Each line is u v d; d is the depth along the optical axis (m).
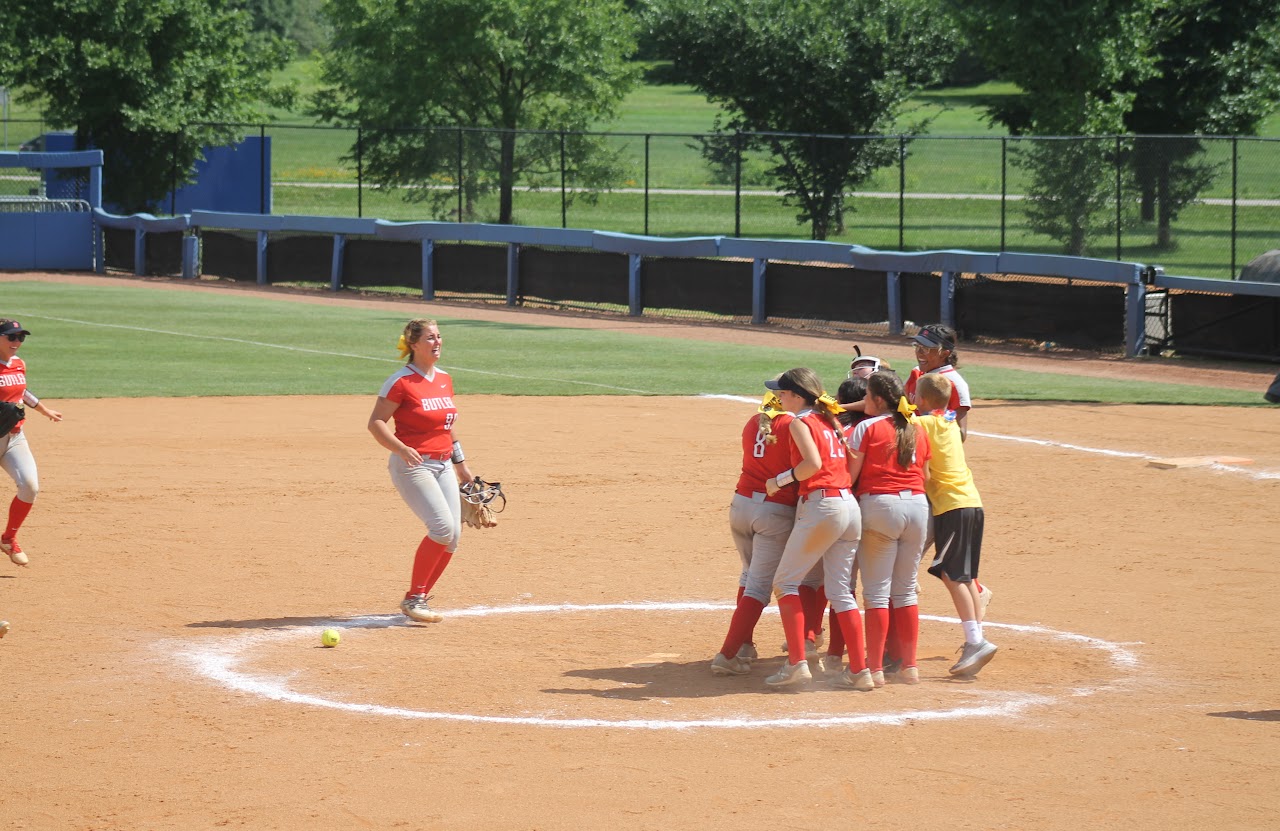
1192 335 69.25
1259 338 66.75
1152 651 23.53
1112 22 108.19
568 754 18.11
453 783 17.02
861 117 135.00
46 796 16.58
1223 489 37.94
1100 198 103.62
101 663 22.28
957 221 136.25
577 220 144.50
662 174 182.50
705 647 23.78
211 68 129.88
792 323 83.62
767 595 21.94
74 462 39.78
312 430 45.44
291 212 150.00
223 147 138.12
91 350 65.50
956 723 19.53
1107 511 35.28
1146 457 42.69
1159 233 105.44
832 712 20.06
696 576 28.73
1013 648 23.84
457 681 21.47
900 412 21.45
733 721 19.58
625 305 89.69
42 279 106.06
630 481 38.34
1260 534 32.84
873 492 21.42
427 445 24.92
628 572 29.00
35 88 126.38
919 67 136.62
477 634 24.38
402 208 152.88
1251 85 121.38
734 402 53.00
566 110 148.00
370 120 144.38
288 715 19.70
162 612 25.48
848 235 128.75
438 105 142.38
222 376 57.72
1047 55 108.56
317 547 30.66
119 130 125.88
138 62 123.56
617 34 146.75
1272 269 70.56
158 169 126.75
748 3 137.12
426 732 19.00
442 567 25.28
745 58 135.00
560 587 27.78
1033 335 73.88
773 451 21.56
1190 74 122.88
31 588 27.09
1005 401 54.72
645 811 16.09
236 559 29.56
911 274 78.31
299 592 27.05
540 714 19.83
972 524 22.11
